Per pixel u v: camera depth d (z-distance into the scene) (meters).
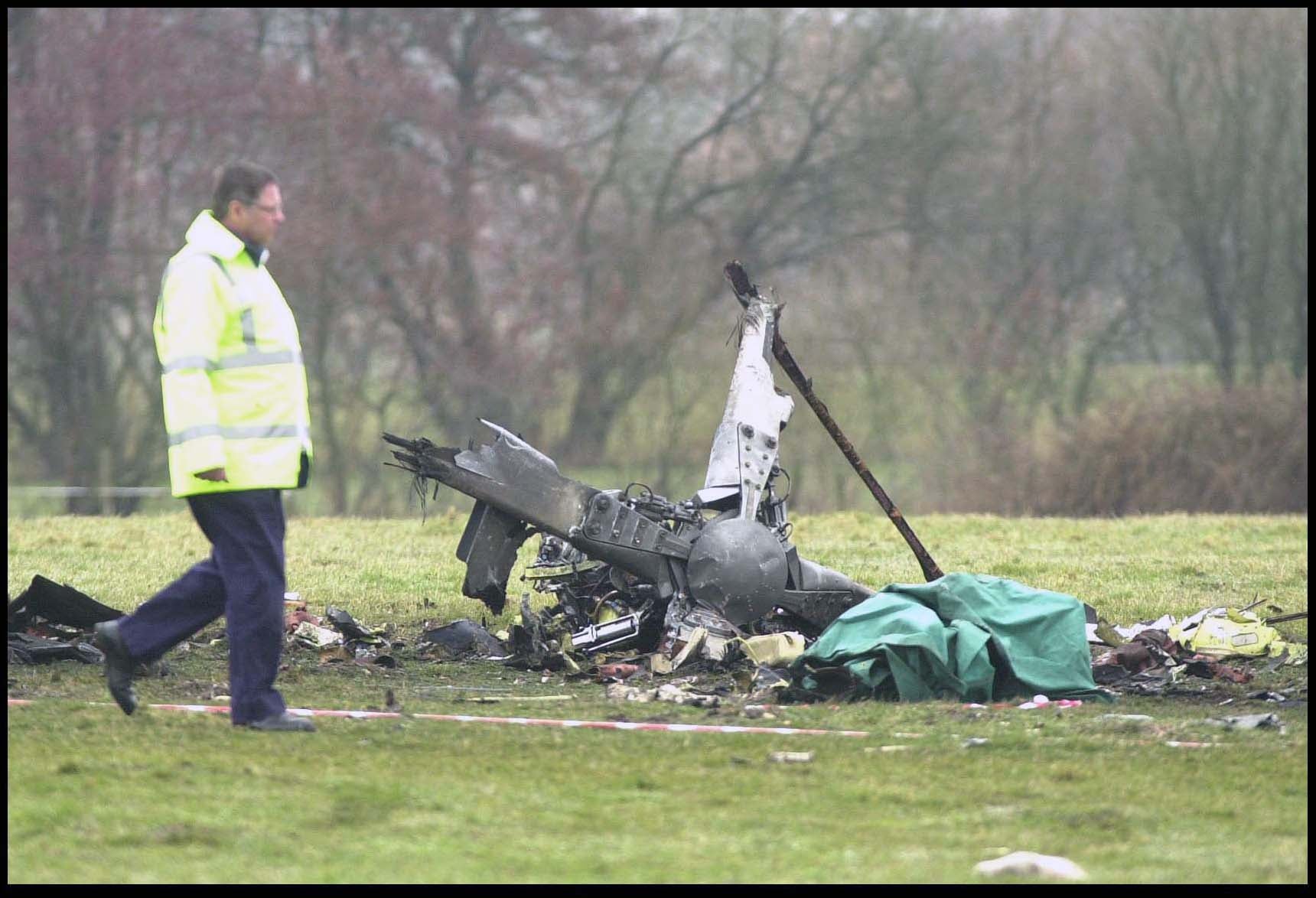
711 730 23.34
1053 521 63.09
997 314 134.25
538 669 30.27
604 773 20.39
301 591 38.78
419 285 120.88
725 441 31.36
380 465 121.56
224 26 126.19
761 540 30.31
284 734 22.16
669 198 144.88
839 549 50.56
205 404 21.81
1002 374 125.69
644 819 18.08
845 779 20.31
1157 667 29.73
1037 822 18.25
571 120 139.00
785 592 30.75
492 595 30.62
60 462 121.94
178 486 22.03
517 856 16.45
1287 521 63.12
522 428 127.25
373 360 123.44
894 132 139.00
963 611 27.62
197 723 22.92
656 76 139.50
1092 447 101.44
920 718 24.69
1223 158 130.75
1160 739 23.02
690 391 130.00
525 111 138.38
